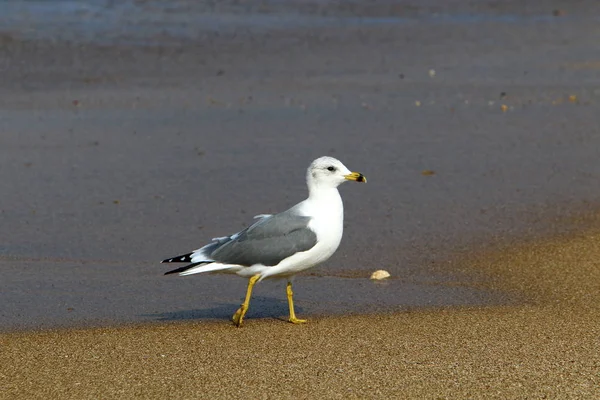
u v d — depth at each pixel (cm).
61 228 1489
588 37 3309
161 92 2453
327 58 2916
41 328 1077
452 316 1115
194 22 3391
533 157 1883
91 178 1748
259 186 1706
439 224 1503
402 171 1791
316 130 2089
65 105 2300
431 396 888
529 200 1617
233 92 2462
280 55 2947
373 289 1227
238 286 1256
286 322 1103
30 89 2448
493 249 1389
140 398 888
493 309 1141
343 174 1079
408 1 3991
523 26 3519
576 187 1689
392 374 938
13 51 2805
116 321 1105
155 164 1838
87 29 3167
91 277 1275
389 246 1406
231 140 2006
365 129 2098
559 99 2400
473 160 1864
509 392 895
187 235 1462
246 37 3181
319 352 1002
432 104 2344
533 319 1100
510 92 2478
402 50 3061
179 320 1112
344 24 3472
